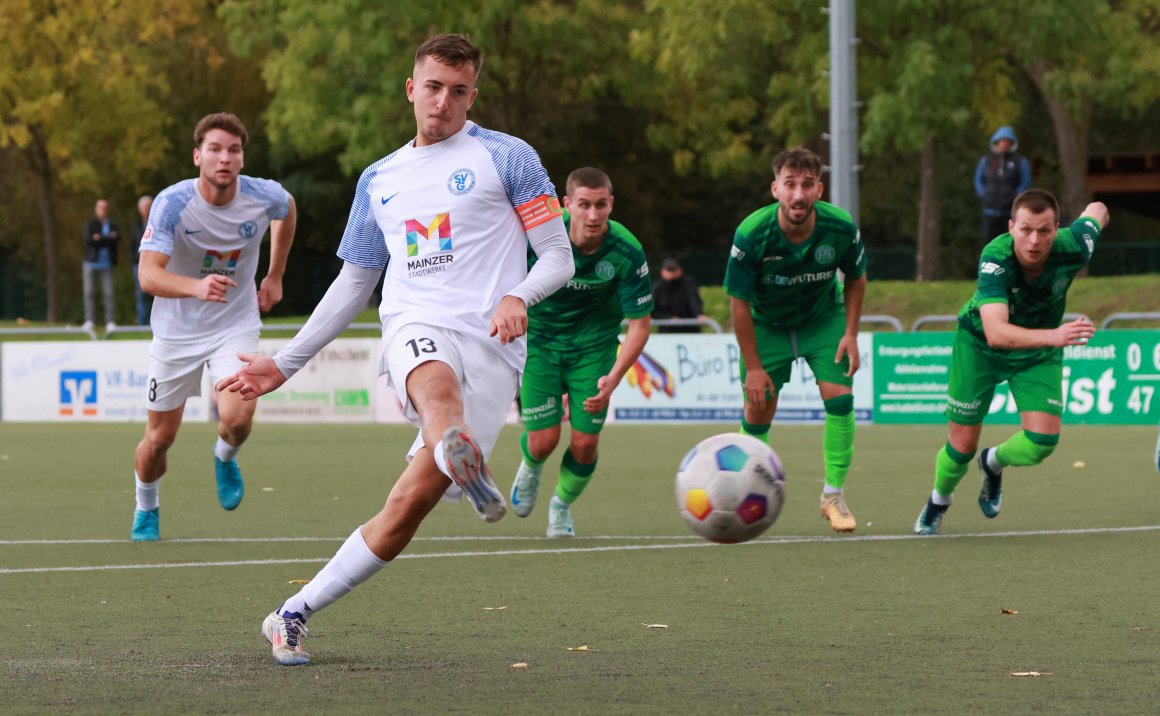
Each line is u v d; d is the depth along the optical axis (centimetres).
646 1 8950
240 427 2519
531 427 2531
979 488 3275
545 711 1227
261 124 12100
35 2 9469
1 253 13725
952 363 2484
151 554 2314
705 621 1678
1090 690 1301
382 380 5900
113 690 1316
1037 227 2302
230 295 2508
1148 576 1997
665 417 5550
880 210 12444
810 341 2597
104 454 4497
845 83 5681
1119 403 5025
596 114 11862
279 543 2462
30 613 1758
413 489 1395
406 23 9000
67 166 11131
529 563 2175
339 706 1248
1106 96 8225
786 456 4147
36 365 6300
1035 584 1936
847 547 2339
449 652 1500
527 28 9281
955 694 1287
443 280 1462
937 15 8106
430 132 1480
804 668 1405
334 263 12300
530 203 1467
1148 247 10831
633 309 2469
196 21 10444
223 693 1302
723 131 9631
